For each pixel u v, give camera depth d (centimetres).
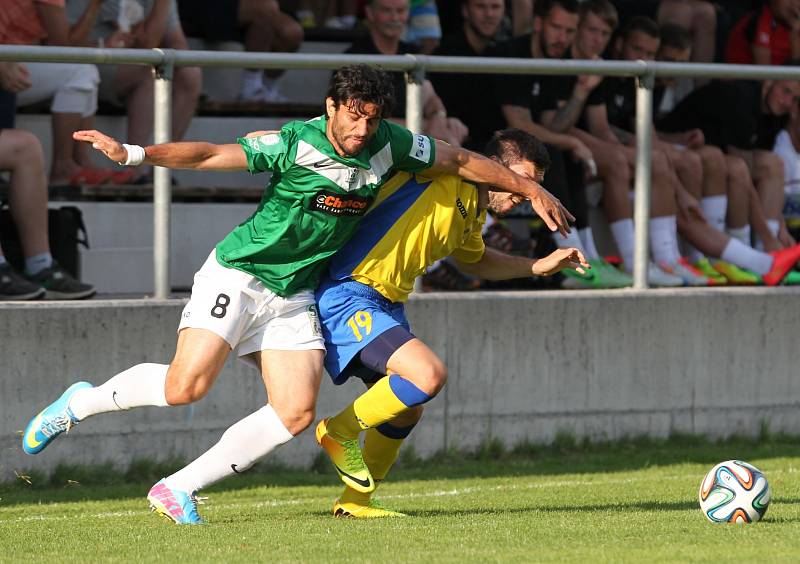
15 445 2272
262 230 1720
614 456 2694
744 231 3091
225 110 3094
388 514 1848
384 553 1498
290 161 1664
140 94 2769
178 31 2994
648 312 2795
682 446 2822
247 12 3244
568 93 2800
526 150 1833
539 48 2881
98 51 2284
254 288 1738
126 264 2708
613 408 2769
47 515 1986
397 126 1747
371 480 1808
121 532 1728
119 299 2450
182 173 2980
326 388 2531
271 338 1753
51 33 2639
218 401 2431
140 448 2377
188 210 2758
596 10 2923
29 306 2277
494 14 2894
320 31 3497
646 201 2802
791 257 3017
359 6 3697
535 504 2042
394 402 1734
